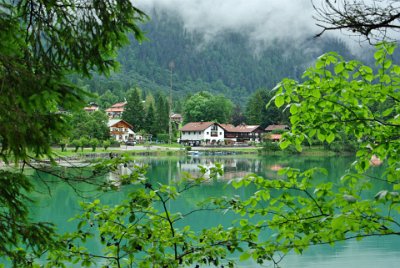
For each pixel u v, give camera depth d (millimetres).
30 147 2562
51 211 17953
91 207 4176
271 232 13836
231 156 64625
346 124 4117
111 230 4121
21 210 2834
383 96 4094
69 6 3025
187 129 92188
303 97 4117
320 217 3836
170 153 67625
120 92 162875
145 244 4098
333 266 11055
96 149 59125
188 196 22516
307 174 4043
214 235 4164
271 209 4074
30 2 3051
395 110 4312
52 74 2969
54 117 2662
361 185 3822
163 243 4152
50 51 3064
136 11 2932
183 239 4133
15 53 2568
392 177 4047
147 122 94625
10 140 2459
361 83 4121
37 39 3035
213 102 110375
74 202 20250
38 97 2396
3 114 2490
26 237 2793
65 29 3041
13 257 2812
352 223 3289
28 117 2537
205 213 18328
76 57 3068
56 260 4070
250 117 103000
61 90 2508
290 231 3891
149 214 4289
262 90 103062
